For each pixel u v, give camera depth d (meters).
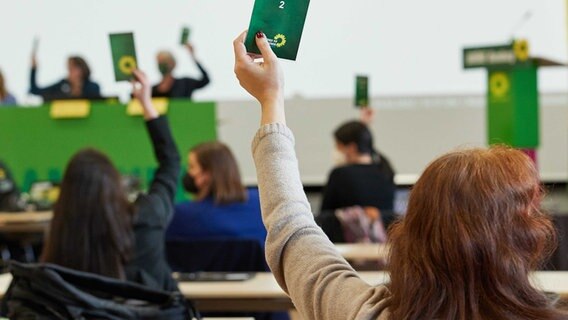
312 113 6.98
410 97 6.97
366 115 4.67
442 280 1.01
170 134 2.63
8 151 5.35
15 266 1.92
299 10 1.26
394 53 7.02
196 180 3.29
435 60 7.02
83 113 5.28
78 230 2.25
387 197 4.33
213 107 5.26
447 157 1.09
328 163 6.97
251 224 3.23
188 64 7.09
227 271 3.04
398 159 6.97
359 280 1.12
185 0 7.02
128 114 5.26
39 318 1.90
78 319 1.88
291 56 1.28
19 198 5.05
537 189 1.06
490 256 1.00
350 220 3.83
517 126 4.19
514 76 4.20
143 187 5.22
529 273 1.02
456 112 6.93
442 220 1.03
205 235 3.21
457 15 6.99
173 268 3.04
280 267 1.18
